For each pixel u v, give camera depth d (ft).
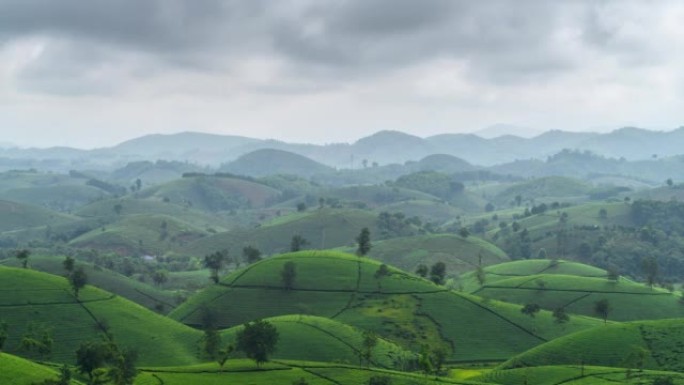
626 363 545.44
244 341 527.40
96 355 463.83
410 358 590.96
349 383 486.79
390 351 612.70
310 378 499.10
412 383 490.49
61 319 618.85
